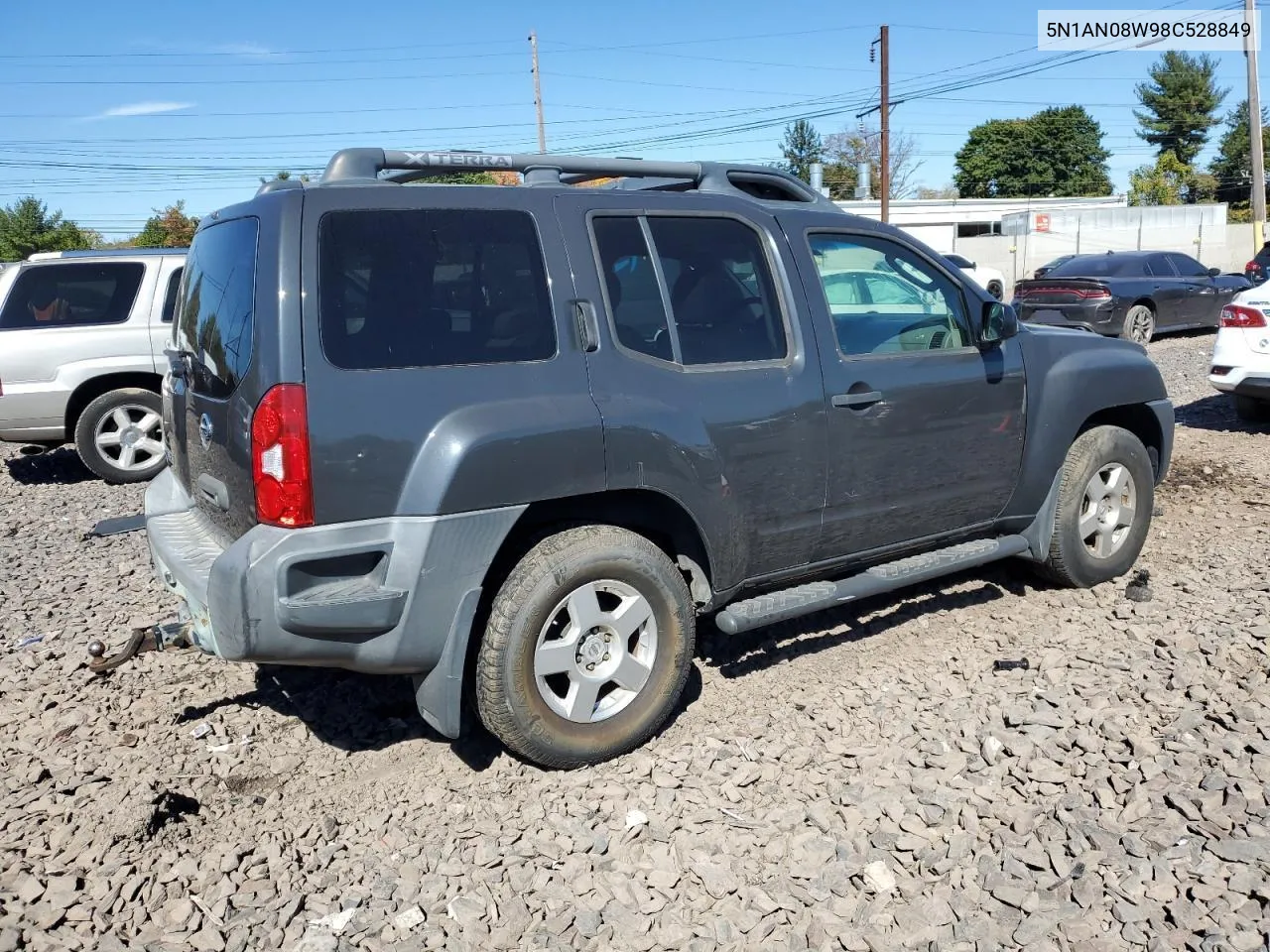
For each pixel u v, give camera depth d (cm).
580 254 386
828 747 387
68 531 792
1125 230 4156
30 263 938
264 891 315
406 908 306
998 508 508
